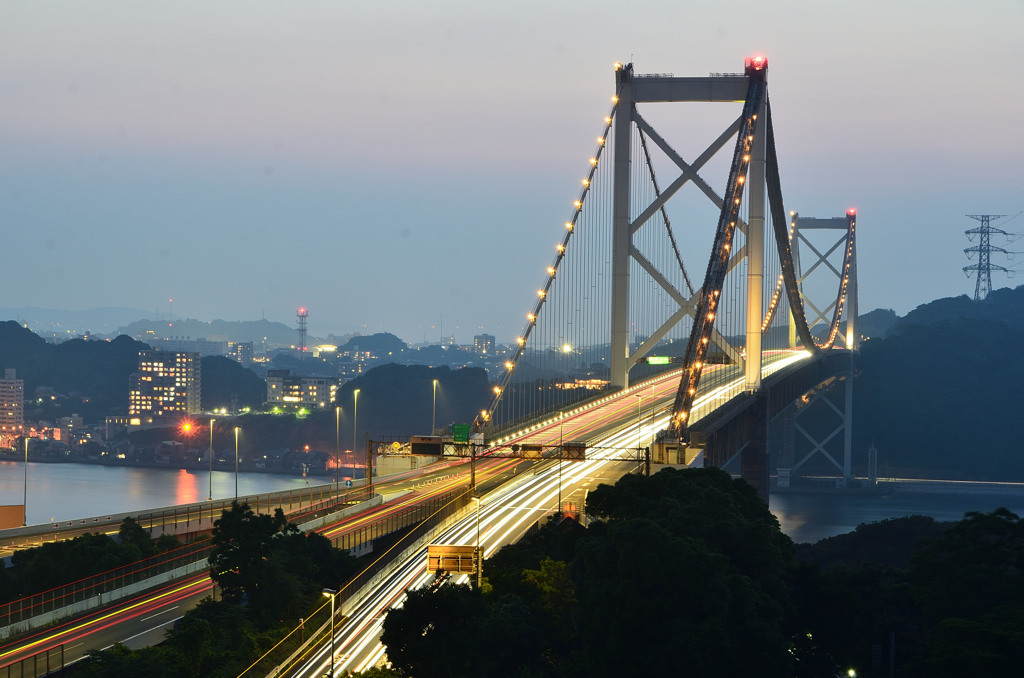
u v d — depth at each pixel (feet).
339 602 272.72
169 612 269.85
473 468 416.67
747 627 227.61
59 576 283.59
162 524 360.89
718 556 238.48
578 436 522.88
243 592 277.23
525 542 321.73
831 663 269.44
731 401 549.13
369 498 421.18
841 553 527.40
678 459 409.08
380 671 210.38
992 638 211.20
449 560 264.31
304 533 316.81
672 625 226.17
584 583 248.32
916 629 272.10
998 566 256.11
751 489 360.69
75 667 223.71
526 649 229.25
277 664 229.25
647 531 238.68
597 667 230.07
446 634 215.92
